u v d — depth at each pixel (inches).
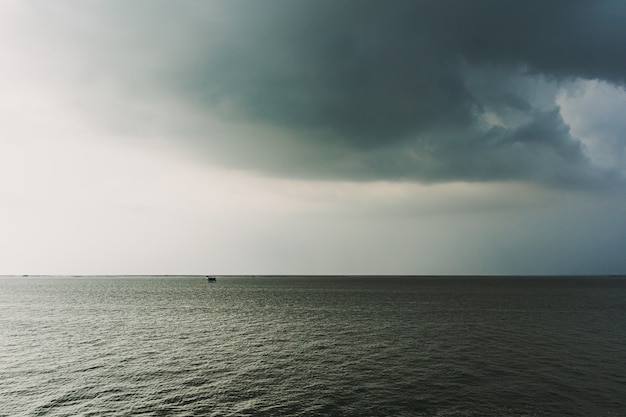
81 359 1545.3
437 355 1595.7
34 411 991.0
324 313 3125.0
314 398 1091.9
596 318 2733.8
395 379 1262.3
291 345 1825.8
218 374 1336.1
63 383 1227.9
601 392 1120.2
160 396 1112.2
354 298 4778.5
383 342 1881.2
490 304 3868.1
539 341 1876.2
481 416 950.4
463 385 1194.0
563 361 1477.6
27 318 2778.1
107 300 4402.1
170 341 1934.1
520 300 4382.4
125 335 2098.9
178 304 3927.2
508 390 1144.2
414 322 2561.5
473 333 2117.4
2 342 1888.5
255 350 1720.0
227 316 2940.5
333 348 1752.0
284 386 1202.0
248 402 1063.0
